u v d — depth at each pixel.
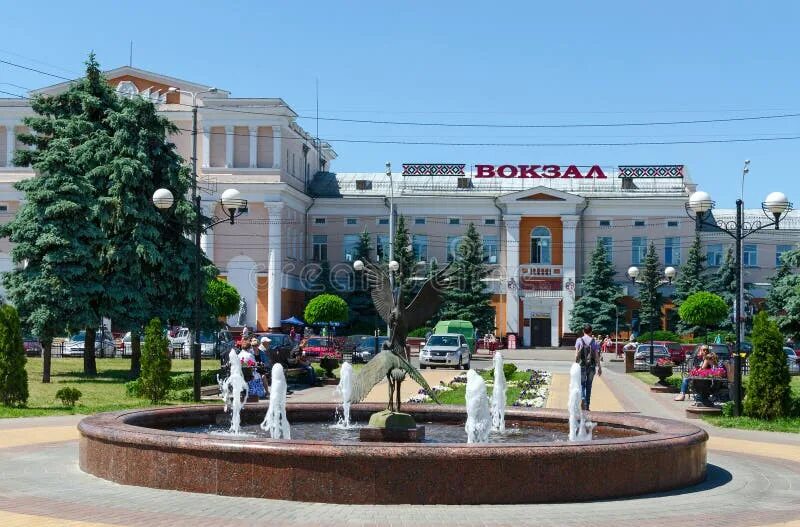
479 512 10.70
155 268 37.06
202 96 68.75
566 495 11.47
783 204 22.94
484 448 11.23
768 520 10.66
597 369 23.30
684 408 26.22
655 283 66.12
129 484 12.30
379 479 11.05
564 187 73.56
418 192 73.31
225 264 67.19
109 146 36.88
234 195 25.14
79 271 34.44
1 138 67.81
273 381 16.12
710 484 13.34
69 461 14.80
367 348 50.94
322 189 76.25
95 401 25.91
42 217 34.69
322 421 18.62
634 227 71.50
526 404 25.27
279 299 66.94
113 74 69.25
